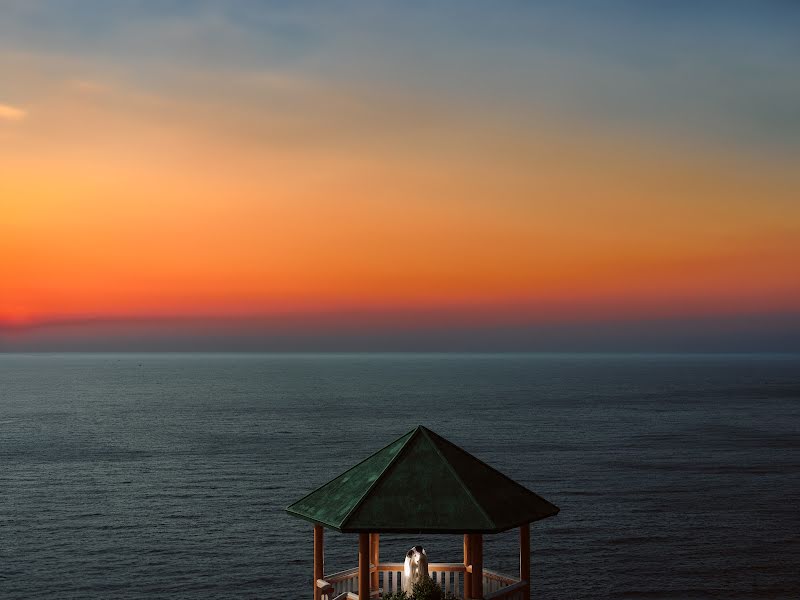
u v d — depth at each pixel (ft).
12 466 284.82
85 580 143.84
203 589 139.03
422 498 50.85
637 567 151.84
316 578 54.60
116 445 343.46
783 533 179.22
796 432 398.21
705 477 260.21
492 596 52.60
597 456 310.86
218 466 283.38
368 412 513.86
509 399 641.81
